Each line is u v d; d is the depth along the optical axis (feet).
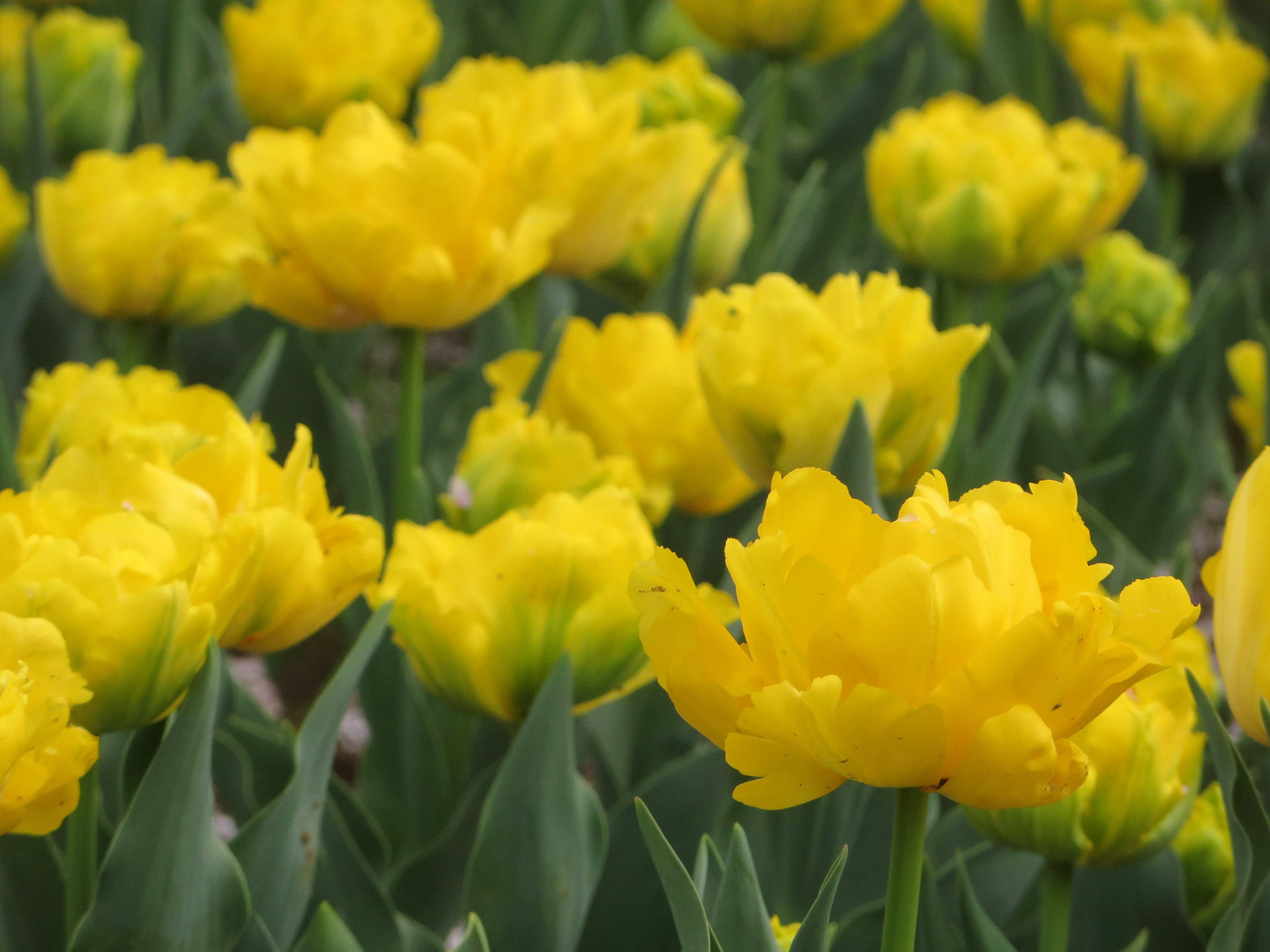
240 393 4.33
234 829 4.42
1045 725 2.45
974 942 3.81
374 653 4.16
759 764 2.57
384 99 4.76
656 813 3.97
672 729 4.14
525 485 4.03
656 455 4.12
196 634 3.28
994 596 2.49
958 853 3.82
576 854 3.84
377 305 4.04
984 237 4.44
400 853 4.17
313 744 3.77
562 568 3.86
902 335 3.97
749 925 3.27
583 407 4.10
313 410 4.75
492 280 4.03
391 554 3.96
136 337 4.44
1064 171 4.61
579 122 4.25
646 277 4.60
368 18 4.73
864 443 3.87
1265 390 4.55
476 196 4.02
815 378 3.92
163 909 3.43
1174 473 4.78
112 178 4.39
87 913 3.39
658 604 2.67
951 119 4.63
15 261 4.68
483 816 3.84
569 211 4.05
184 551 3.36
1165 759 3.81
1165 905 3.92
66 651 2.89
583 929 3.94
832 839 3.94
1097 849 3.80
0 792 2.71
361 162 4.02
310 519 3.80
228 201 4.40
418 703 4.15
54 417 4.04
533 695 3.90
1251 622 3.27
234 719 4.04
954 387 3.97
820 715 2.41
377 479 4.59
